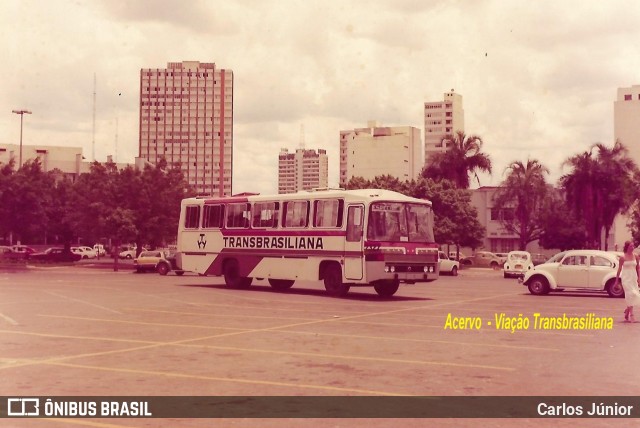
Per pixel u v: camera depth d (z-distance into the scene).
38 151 117.31
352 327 14.59
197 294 24.53
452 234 59.62
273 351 11.15
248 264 27.00
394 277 22.05
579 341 12.47
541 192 63.22
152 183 52.22
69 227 63.75
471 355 10.79
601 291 25.59
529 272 25.66
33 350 11.25
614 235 78.56
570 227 67.75
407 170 145.38
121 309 18.66
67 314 17.23
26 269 50.56
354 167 147.50
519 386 8.38
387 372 9.30
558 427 6.52
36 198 53.22
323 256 23.83
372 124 168.38
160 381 8.67
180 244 30.23
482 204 78.38
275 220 26.02
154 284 31.06
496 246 77.69
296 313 17.70
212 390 8.13
